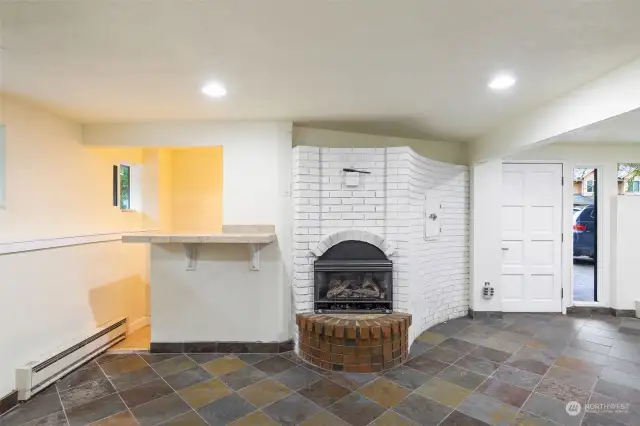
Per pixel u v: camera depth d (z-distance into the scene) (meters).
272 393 2.42
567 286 4.31
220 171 4.39
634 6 1.42
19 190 2.54
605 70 2.08
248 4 1.41
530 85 2.32
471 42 1.75
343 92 2.46
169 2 1.39
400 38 1.70
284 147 3.21
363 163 3.16
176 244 3.15
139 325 3.92
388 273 3.11
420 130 3.59
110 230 3.53
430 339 3.42
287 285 3.22
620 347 3.22
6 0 1.36
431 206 3.67
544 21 1.55
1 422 2.09
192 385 2.53
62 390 2.46
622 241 4.24
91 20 1.52
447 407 2.24
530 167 4.31
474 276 4.12
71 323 2.91
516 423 2.07
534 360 2.94
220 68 2.05
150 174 4.06
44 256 2.64
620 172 4.61
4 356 2.28
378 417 2.13
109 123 3.18
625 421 2.08
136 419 2.12
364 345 2.74
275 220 3.21
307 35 1.67
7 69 2.02
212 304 3.17
